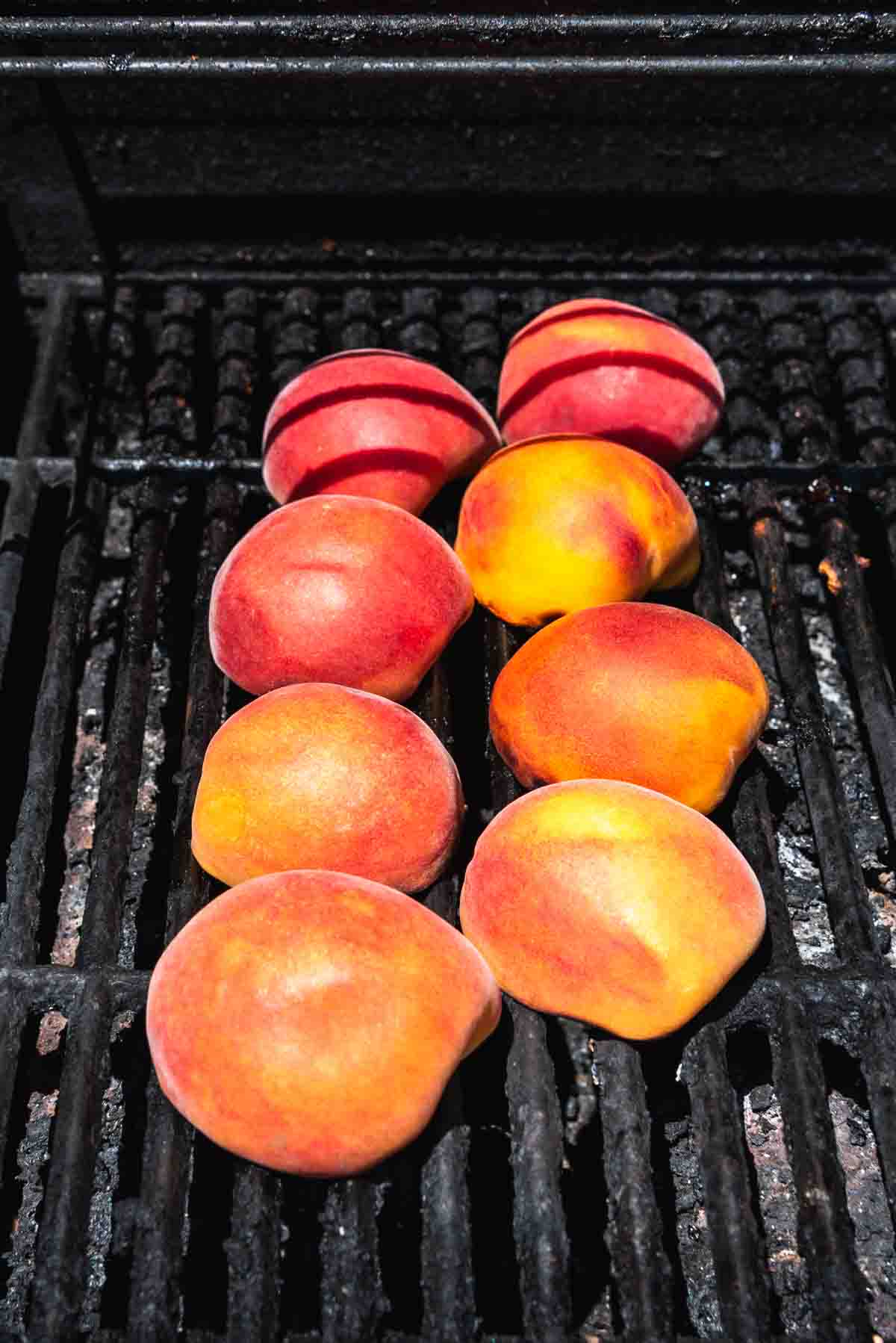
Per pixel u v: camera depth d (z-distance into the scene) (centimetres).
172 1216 47
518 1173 47
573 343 56
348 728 48
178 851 52
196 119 63
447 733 53
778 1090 49
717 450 66
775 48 60
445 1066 45
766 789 56
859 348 64
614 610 50
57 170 64
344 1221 46
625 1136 48
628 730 48
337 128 63
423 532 52
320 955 44
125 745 54
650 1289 46
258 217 66
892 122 63
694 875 46
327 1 58
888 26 47
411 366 55
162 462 60
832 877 52
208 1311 50
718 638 50
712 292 66
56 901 58
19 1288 51
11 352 68
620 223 67
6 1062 49
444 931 46
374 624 50
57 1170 48
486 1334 50
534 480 52
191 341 65
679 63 47
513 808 48
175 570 64
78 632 57
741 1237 47
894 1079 49
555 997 46
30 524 59
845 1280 46
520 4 58
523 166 65
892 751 54
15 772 60
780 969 50
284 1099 44
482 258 68
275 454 56
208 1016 44
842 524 59
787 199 66
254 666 51
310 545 50
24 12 57
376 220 67
